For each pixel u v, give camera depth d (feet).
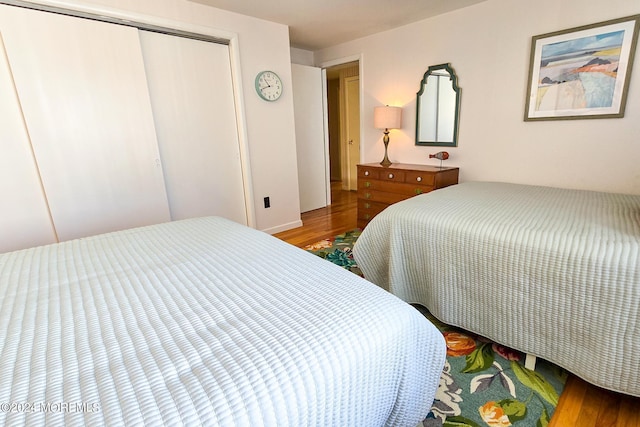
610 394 4.19
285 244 4.21
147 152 8.15
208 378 1.85
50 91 6.70
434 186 9.23
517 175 9.04
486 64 9.09
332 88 20.54
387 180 10.39
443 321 5.55
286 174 11.57
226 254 3.83
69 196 7.22
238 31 9.44
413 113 11.14
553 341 4.35
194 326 2.36
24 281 3.24
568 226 4.52
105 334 2.29
